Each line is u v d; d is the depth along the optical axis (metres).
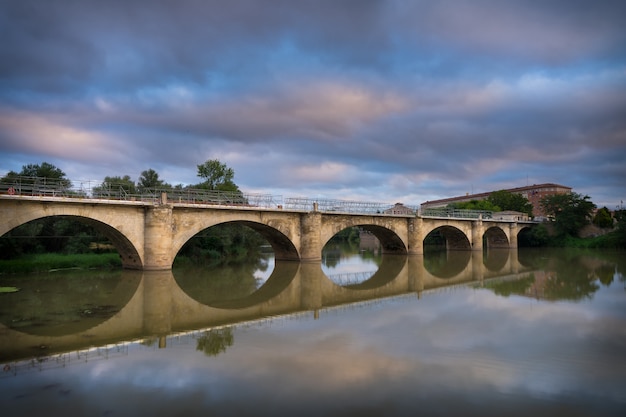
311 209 56.59
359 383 13.32
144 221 41.12
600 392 12.70
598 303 27.28
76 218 41.31
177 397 12.38
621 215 101.50
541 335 19.08
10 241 44.88
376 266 58.31
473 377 13.84
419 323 21.70
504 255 78.69
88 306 26.27
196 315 24.67
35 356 16.41
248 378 13.78
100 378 13.93
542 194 155.62
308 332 19.92
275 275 45.12
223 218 46.53
